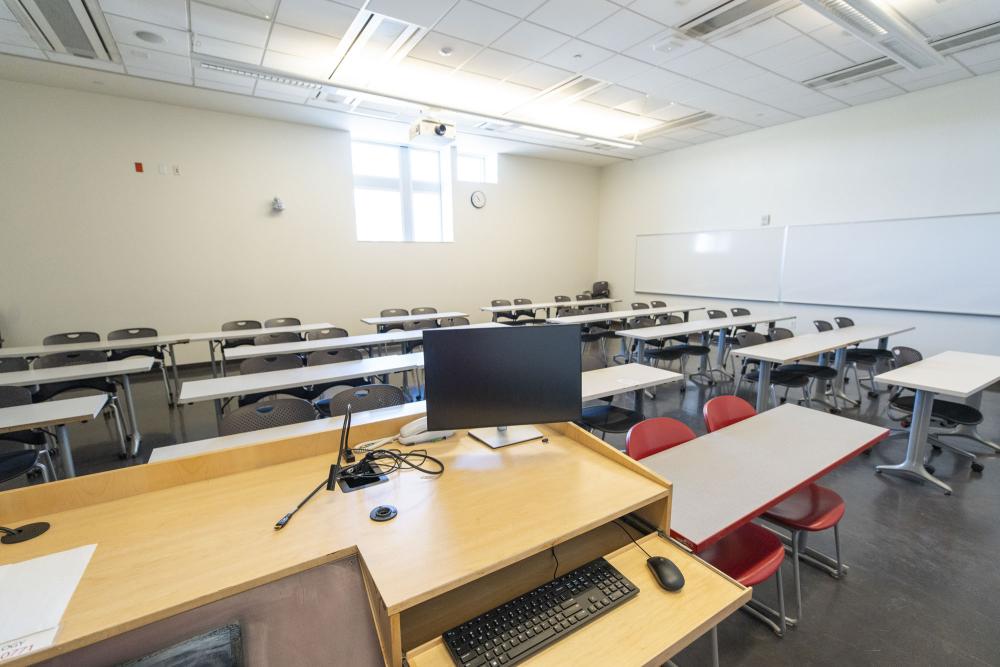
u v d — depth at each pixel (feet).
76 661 2.49
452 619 3.56
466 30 12.19
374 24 11.98
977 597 6.28
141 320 18.29
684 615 3.28
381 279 23.52
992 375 9.73
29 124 15.88
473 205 26.13
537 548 3.32
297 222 20.95
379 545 3.31
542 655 2.97
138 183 17.70
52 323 16.84
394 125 20.70
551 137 22.80
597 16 11.46
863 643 5.54
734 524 4.27
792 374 13.51
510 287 28.12
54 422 7.39
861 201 18.69
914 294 17.51
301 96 16.94
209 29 12.10
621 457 4.58
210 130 18.72
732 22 11.78
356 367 10.83
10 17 11.29
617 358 21.13
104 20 11.51
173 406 14.65
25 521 3.63
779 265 21.65
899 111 17.34
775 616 5.95
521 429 5.49
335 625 3.01
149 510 3.80
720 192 23.89
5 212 15.85
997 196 15.42
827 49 13.35
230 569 3.05
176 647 2.64
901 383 9.25
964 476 9.73
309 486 4.22
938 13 11.53
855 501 8.81
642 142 24.08
